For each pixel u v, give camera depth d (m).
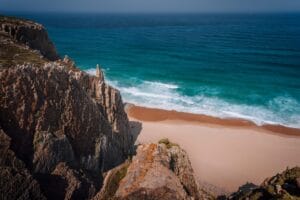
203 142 43.56
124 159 32.53
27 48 35.78
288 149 42.19
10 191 18.62
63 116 24.08
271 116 53.50
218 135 45.88
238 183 34.19
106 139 28.36
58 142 22.64
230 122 50.62
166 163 20.20
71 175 22.86
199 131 46.94
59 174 22.50
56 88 23.53
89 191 24.03
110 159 29.03
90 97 29.17
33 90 21.89
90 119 26.73
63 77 24.47
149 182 18.33
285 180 25.14
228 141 44.09
